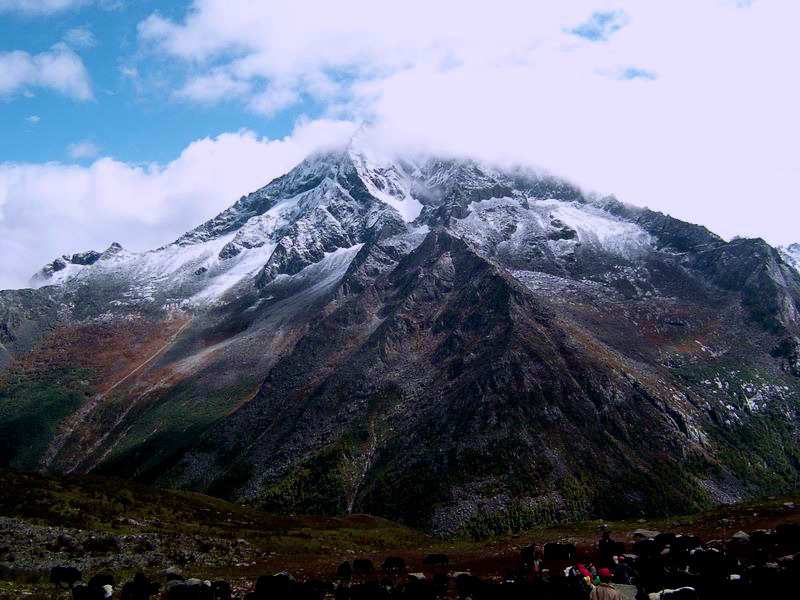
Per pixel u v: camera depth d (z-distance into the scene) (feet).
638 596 134.51
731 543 201.77
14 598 164.96
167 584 183.93
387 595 168.86
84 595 160.56
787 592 138.10
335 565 260.21
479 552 287.69
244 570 244.22
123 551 251.19
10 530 251.60
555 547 223.51
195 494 493.36
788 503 280.51
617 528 319.47
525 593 152.76
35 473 386.73
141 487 444.14
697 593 140.87
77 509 308.40
